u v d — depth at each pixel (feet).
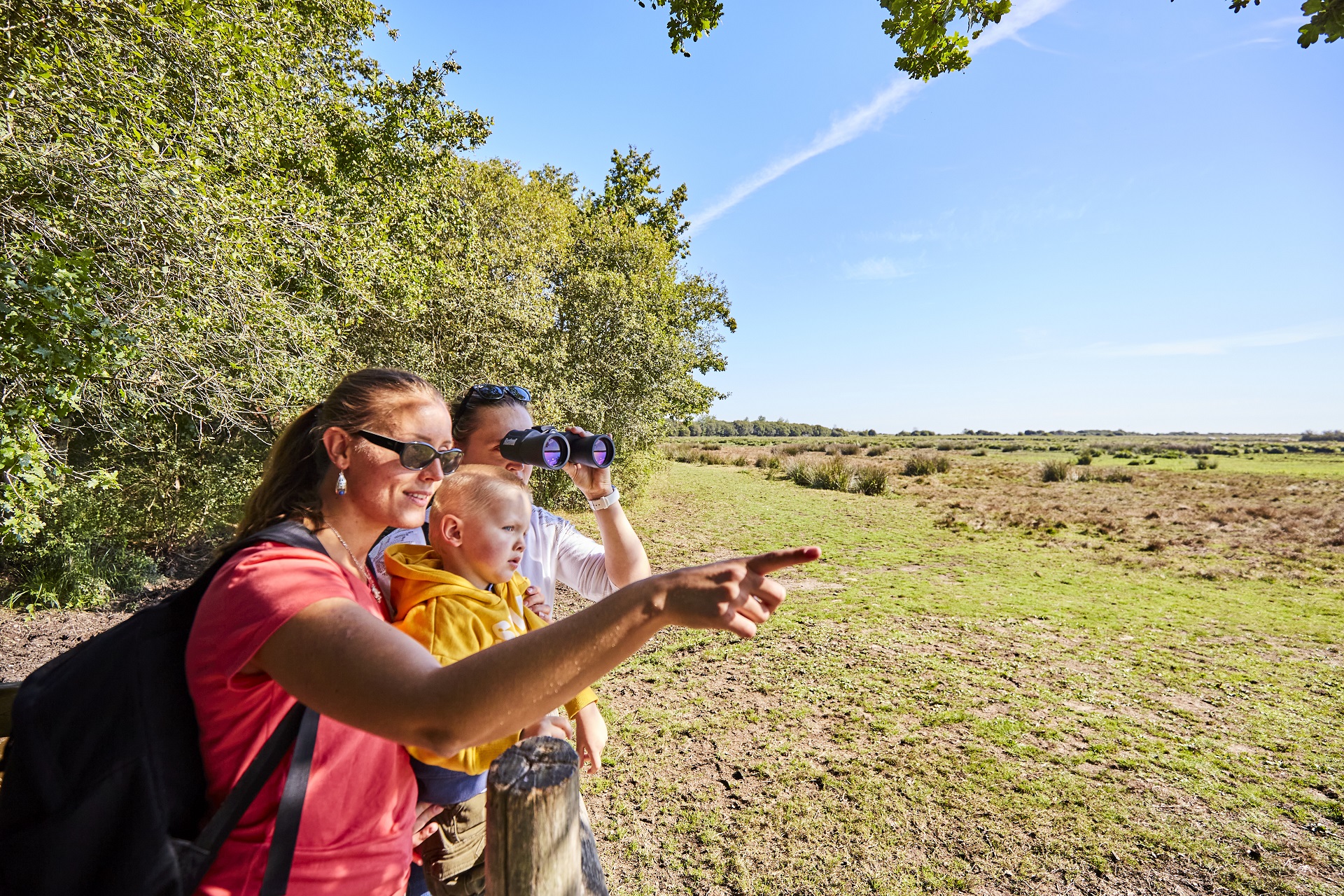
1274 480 87.56
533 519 6.03
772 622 25.39
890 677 20.12
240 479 31.81
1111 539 44.62
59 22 14.08
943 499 65.26
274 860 2.60
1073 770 14.78
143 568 27.96
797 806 13.38
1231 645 23.31
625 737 16.37
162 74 16.39
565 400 41.78
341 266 21.35
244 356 18.49
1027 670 20.77
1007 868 11.59
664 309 57.36
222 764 2.62
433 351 34.71
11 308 11.30
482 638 4.12
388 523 3.38
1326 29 8.18
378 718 2.08
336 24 30.45
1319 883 11.21
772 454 129.08
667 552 38.17
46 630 22.20
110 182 15.03
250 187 19.03
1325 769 14.85
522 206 44.39
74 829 2.48
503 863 3.18
